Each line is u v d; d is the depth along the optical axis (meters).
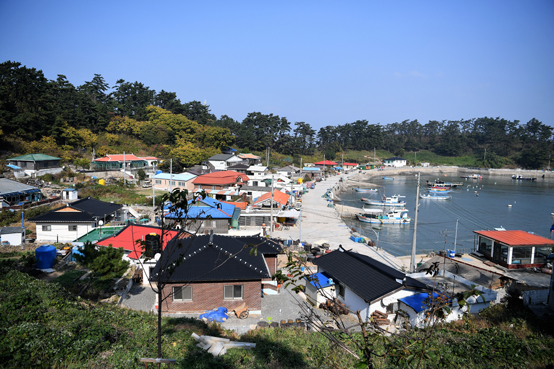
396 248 44.09
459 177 139.75
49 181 60.41
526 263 32.66
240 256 22.27
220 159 93.12
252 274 20.67
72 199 52.88
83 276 24.12
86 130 85.81
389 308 19.36
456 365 11.82
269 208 52.31
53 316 12.52
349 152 183.62
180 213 7.00
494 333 14.71
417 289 19.67
